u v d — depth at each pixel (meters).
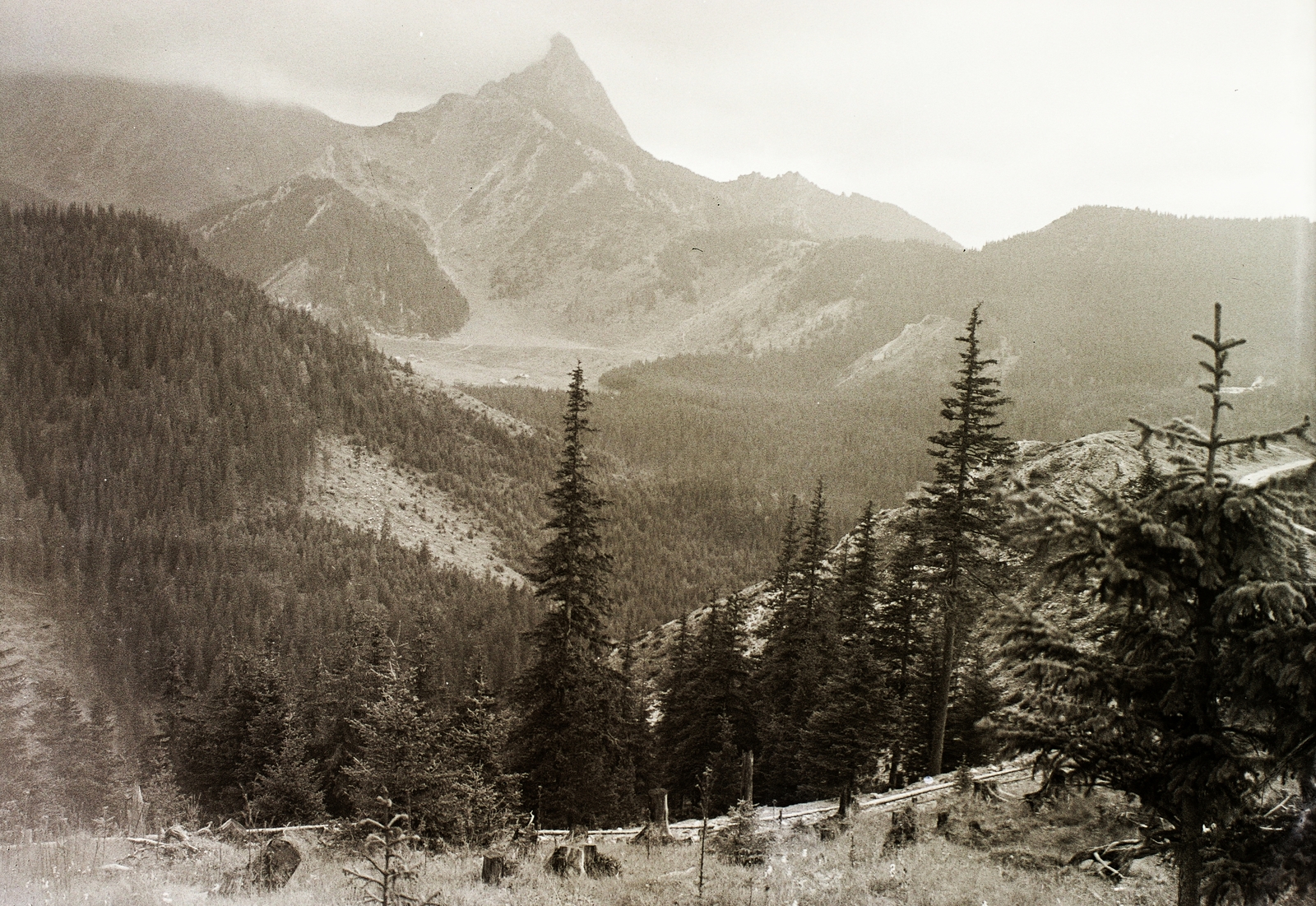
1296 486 10.38
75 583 136.62
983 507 32.78
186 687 95.31
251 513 181.25
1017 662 11.38
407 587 160.00
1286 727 10.11
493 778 28.84
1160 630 10.88
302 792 35.94
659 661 77.94
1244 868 10.37
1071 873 17.19
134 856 17.30
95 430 187.12
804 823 25.84
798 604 48.16
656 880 17.53
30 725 102.88
